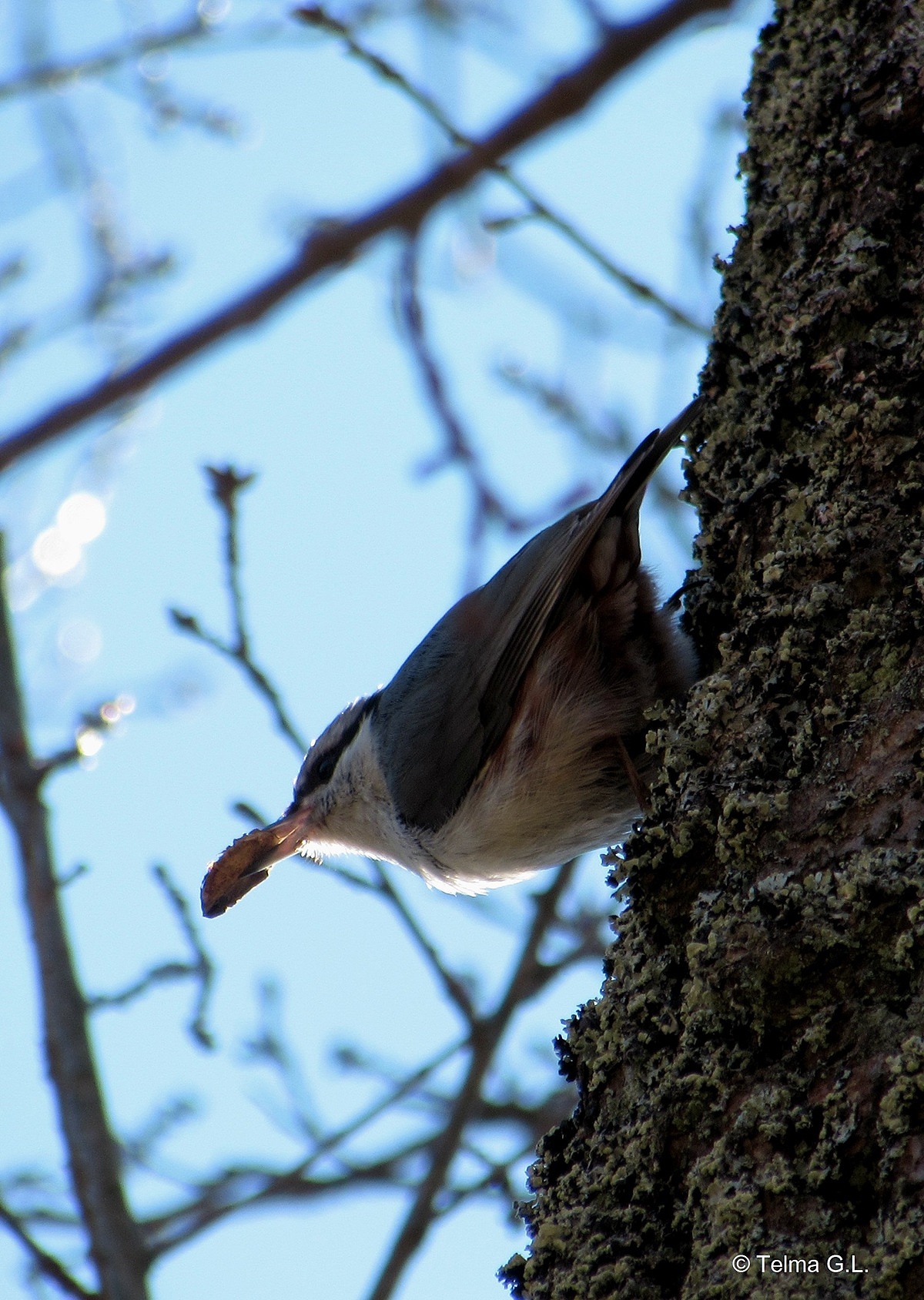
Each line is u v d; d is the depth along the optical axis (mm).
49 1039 7520
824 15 5820
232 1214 7688
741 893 4512
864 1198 3857
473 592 7668
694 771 4961
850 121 5527
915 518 4836
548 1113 9398
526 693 6953
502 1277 4637
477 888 8094
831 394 5238
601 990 5094
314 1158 8125
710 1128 4281
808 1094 4086
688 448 6066
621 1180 4438
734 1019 4332
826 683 4734
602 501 6340
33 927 7789
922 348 5051
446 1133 8031
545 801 7141
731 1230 4008
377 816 8641
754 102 6078
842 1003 4152
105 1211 7148
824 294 5344
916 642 4617
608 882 5180
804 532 5129
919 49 5406
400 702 8117
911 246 5250
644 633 6742
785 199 5727
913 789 4336
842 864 4340
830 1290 3729
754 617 5059
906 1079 3865
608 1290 4242
